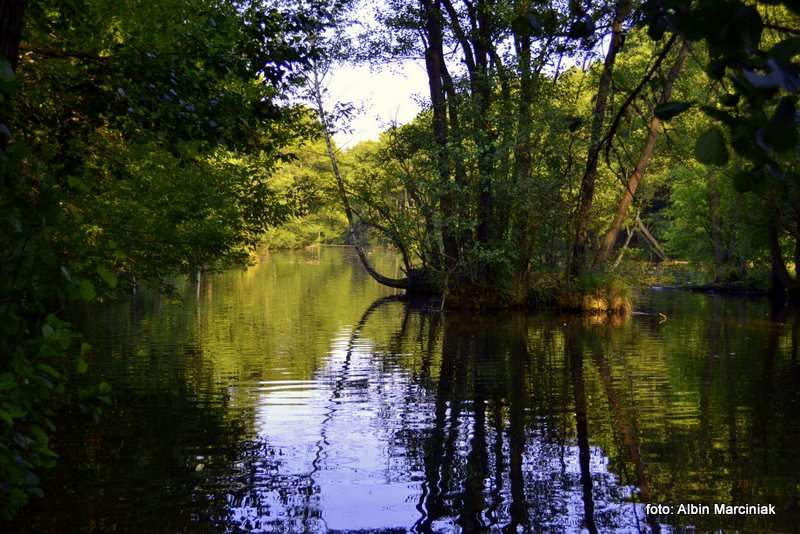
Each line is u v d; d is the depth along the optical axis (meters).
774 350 13.95
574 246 22.61
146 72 6.53
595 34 3.22
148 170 10.87
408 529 5.25
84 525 5.21
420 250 25.09
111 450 7.07
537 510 5.60
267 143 8.21
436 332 17.08
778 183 1.85
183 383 10.42
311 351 13.79
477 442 7.55
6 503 2.96
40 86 7.08
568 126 4.25
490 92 22.05
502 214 22.91
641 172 21.22
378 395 9.88
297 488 6.10
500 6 18.59
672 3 1.62
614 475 6.46
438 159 22.19
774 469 6.54
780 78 1.41
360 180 27.22
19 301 2.96
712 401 9.37
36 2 6.59
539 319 20.23
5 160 2.92
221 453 7.06
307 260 58.44
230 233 12.51
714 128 1.75
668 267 41.88
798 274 26.56
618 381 10.84
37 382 2.88
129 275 10.94
